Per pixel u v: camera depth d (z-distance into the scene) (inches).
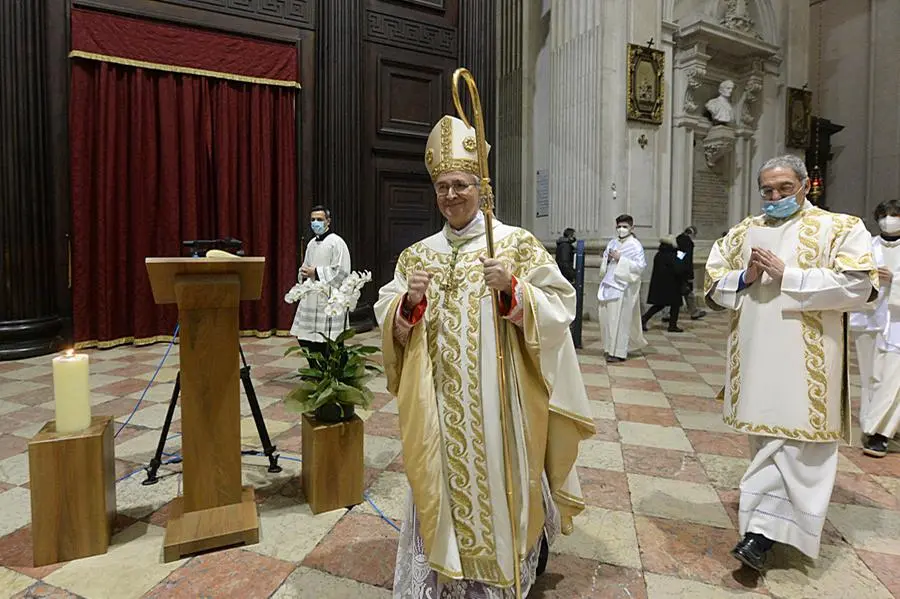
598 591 79.0
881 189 542.6
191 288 88.0
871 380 138.3
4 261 230.2
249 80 277.3
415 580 68.0
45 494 84.7
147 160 261.3
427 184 333.4
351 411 108.0
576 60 381.4
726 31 416.2
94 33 243.4
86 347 252.5
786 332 83.4
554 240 399.9
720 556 88.4
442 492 65.9
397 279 73.9
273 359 235.3
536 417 67.6
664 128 395.2
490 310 67.1
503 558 66.2
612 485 114.5
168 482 114.9
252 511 94.5
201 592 78.8
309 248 209.8
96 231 252.8
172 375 204.1
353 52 298.2
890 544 92.6
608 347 243.3
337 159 294.4
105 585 80.4
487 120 340.8
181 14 261.6
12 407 164.1
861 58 553.3
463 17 332.2
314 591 79.1
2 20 225.3
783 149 476.4
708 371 222.7
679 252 324.5
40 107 236.5
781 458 82.8
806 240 85.0
